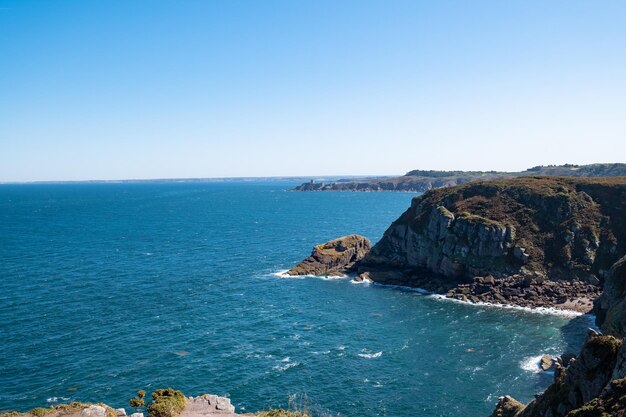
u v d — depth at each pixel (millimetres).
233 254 145000
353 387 58406
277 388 58031
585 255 103688
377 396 56250
